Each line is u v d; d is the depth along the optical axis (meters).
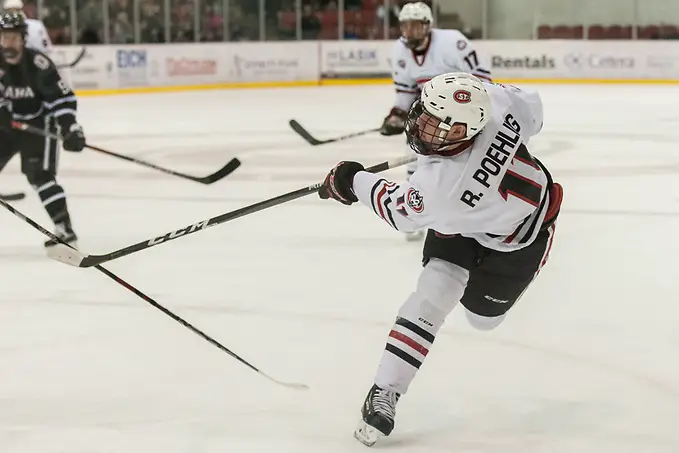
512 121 6.46
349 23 44.38
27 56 11.99
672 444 6.53
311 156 21.84
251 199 16.59
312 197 16.53
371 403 6.42
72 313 9.80
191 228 7.08
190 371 8.05
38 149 12.36
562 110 30.69
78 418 7.07
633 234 13.35
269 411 7.17
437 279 6.45
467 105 5.75
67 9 39.12
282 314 9.73
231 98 36.75
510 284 6.78
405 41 12.68
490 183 6.02
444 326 9.19
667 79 42.28
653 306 9.84
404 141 24.34
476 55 12.52
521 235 6.45
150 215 15.26
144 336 9.02
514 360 8.24
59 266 11.82
